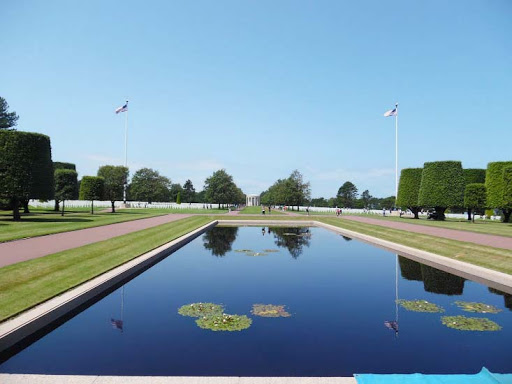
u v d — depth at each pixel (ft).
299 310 32.27
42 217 119.55
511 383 18.25
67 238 66.13
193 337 25.63
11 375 18.53
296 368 20.95
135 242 65.10
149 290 38.65
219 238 88.79
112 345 24.08
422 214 221.66
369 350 23.71
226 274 47.19
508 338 26.13
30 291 32.09
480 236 81.41
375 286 41.55
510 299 36.47
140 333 26.30
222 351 23.26
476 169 195.00
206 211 233.96
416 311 32.35
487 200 148.05
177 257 60.13
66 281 35.96
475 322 29.53
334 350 23.67
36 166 101.55
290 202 313.12
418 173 171.73
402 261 58.18
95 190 170.09
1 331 23.21
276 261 57.16
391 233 92.22
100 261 46.75
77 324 28.22
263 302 34.60
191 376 19.38
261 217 162.91
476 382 18.35
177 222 120.06
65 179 158.71
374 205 445.78
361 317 30.53
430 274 48.34
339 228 112.16
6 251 50.47
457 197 148.56
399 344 24.82
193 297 36.06
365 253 66.23
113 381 17.99
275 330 27.20
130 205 250.57
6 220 100.68
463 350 23.97
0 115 252.62
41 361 21.57
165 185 393.70
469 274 48.49
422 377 18.80
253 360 21.94
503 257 53.11
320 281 43.78
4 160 96.89
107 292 37.63
